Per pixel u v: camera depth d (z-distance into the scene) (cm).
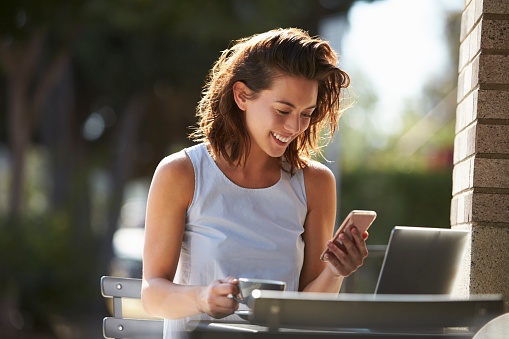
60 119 2067
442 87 2992
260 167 351
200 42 1891
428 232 306
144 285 332
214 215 344
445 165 1720
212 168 346
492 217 368
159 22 1691
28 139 1788
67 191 2031
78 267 1670
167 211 341
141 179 2647
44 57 1855
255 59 333
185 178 343
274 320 251
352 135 2591
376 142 2652
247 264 343
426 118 2662
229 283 293
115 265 2527
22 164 1770
